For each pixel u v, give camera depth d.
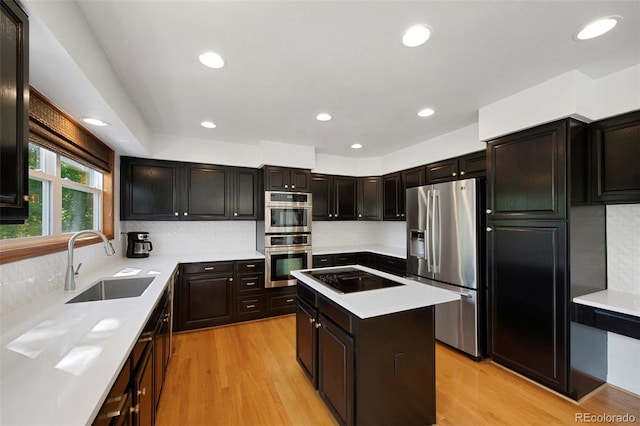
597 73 1.97
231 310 3.50
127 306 1.58
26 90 0.95
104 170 2.74
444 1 1.30
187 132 3.29
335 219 4.47
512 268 2.34
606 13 1.38
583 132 2.10
